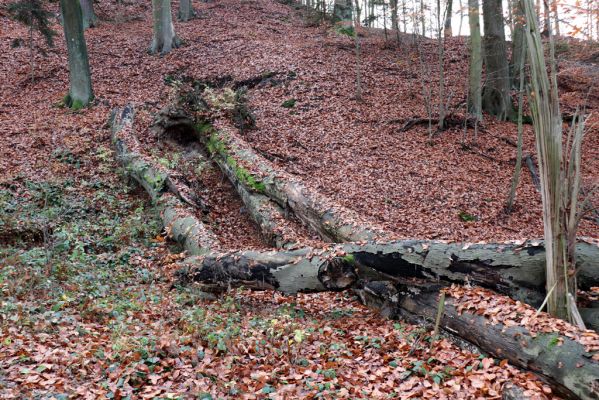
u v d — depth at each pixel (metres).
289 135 14.95
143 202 11.15
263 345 5.36
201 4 32.09
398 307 6.39
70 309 5.95
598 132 16.89
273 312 6.79
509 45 23.81
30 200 10.43
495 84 17.92
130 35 24.16
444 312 5.66
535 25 5.09
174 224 9.46
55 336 5.05
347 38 25.06
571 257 5.12
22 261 7.37
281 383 4.55
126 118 13.98
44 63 19.78
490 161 14.71
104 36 23.44
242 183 10.88
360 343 5.65
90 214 10.35
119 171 12.00
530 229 11.21
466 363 5.02
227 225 10.62
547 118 5.03
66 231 8.96
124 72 19.56
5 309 5.46
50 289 6.47
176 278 7.72
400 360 5.14
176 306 6.59
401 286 6.36
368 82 19.70
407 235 10.19
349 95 18.30
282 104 17.19
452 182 13.14
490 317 5.16
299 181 10.16
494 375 4.63
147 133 13.73
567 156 5.10
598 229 11.07
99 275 7.38
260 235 10.30
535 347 4.59
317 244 7.15
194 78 19.22
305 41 24.45
